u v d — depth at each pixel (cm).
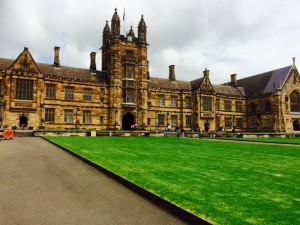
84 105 6122
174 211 948
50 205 1009
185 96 7512
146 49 6831
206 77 7694
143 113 6631
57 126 5800
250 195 1075
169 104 7300
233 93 8500
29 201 1048
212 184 1237
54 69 6025
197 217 845
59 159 1972
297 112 7831
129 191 1197
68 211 953
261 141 3962
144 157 2023
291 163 1841
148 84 7131
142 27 6831
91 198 1098
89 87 6219
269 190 1148
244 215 866
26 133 4584
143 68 6731
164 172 1477
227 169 1592
